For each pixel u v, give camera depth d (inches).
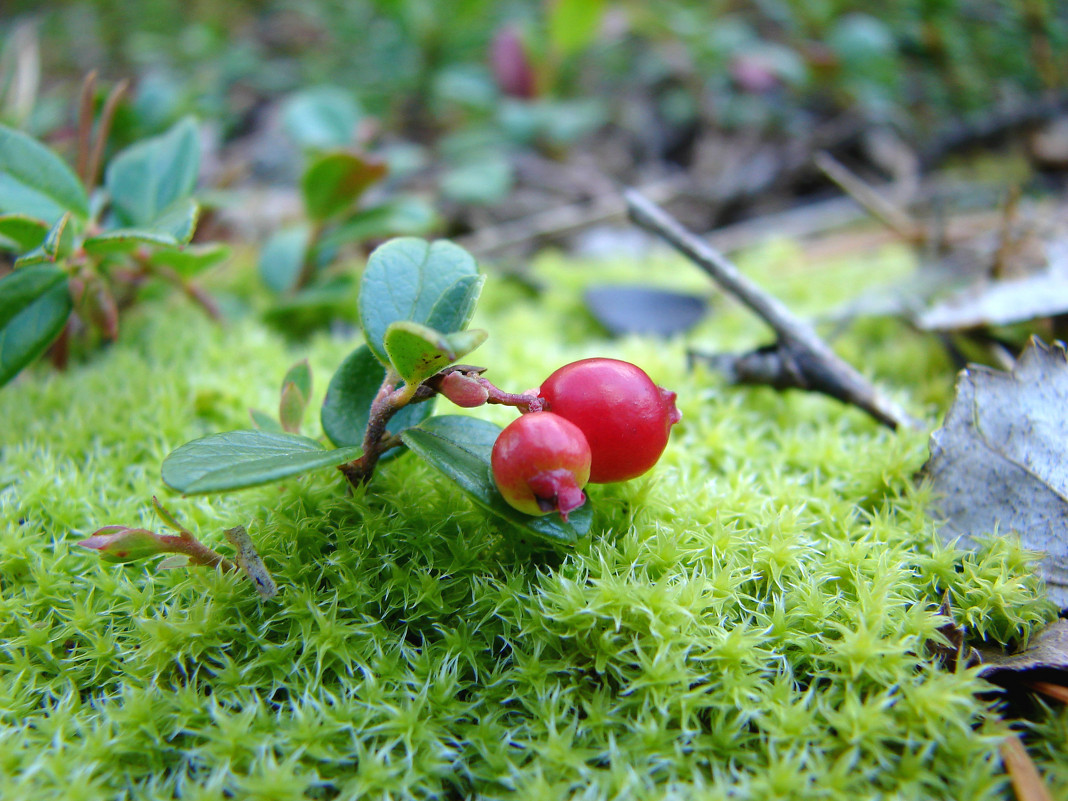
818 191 6.1
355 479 2.4
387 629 2.3
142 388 3.2
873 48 6.0
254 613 2.3
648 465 2.2
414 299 2.3
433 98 7.2
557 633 2.1
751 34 7.5
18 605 2.3
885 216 4.8
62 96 6.2
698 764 2.0
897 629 2.1
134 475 2.8
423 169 6.3
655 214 3.4
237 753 2.0
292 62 7.9
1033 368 2.6
